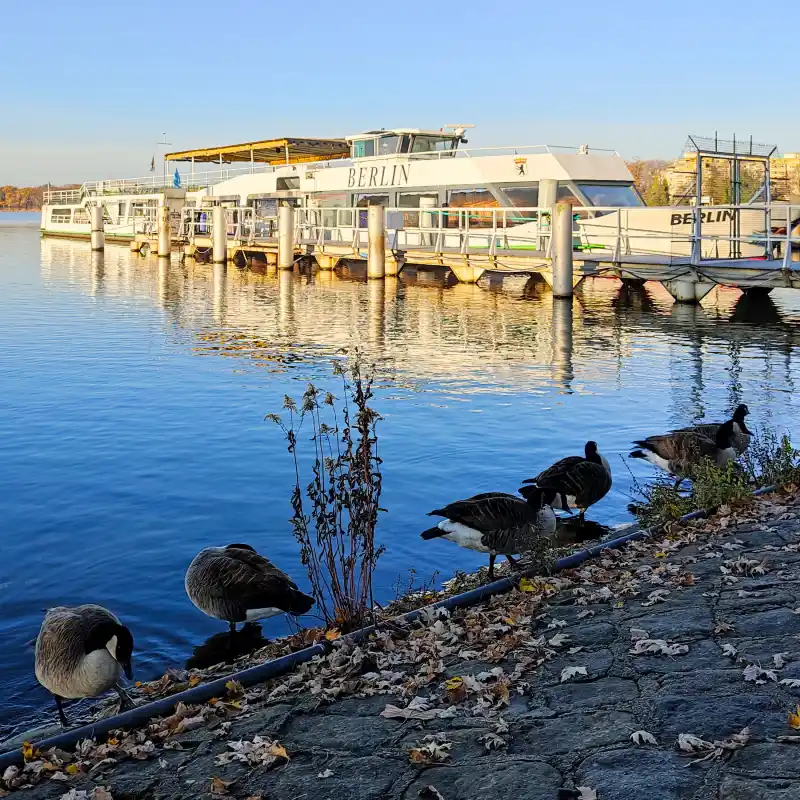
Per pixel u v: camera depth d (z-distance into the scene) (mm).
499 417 10172
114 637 4215
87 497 7785
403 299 21828
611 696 3555
